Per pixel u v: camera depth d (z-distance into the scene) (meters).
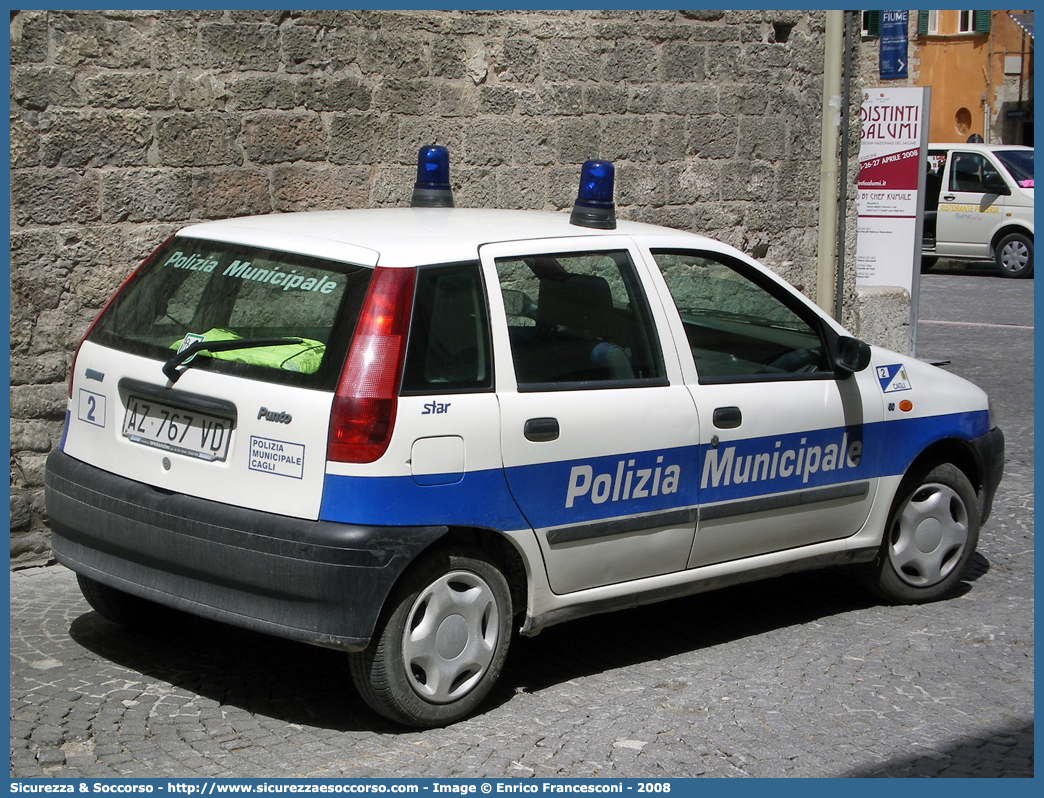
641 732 4.53
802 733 4.55
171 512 4.39
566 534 4.71
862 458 5.71
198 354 4.49
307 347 4.33
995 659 5.39
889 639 5.61
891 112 11.58
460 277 4.53
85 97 6.57
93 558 4.76
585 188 5.21
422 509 4.28
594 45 8.66
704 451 5.11
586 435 4.73
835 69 9.58
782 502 5.41
